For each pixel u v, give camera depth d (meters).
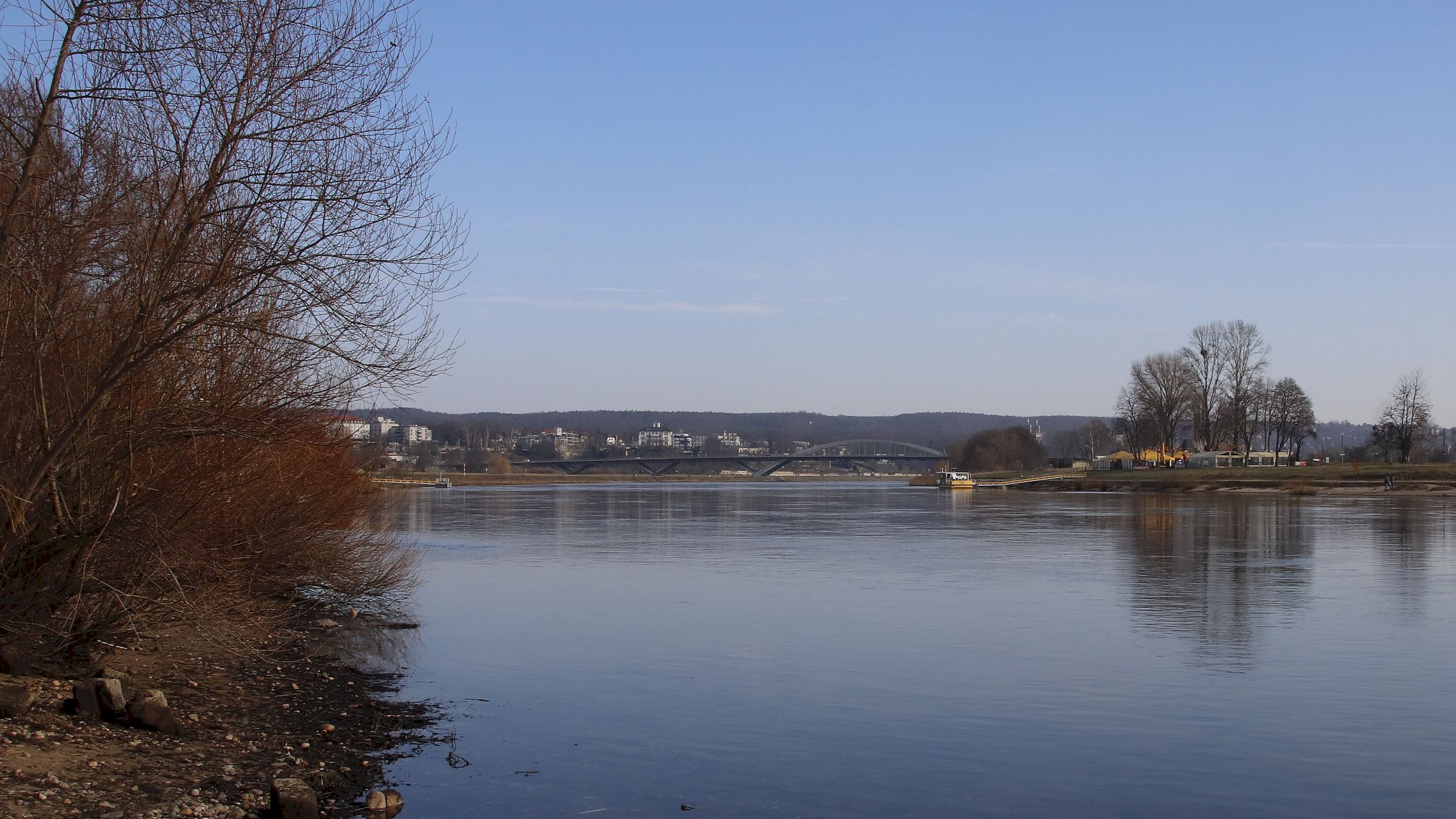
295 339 14.69
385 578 28.30
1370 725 16.59
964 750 15.38
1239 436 131.88
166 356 14.82
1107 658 21.95
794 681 20.00
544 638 24.72
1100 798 13.34
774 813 12.76
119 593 15.43
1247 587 33.34
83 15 14.04
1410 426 135.00
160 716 14.92
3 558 14.36
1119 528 63.25
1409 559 41.94
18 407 14.29
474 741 15.79
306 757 14.46
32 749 13.18
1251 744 15.65
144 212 14.76
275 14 14.72
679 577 37.72
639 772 14.35
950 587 34.41
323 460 22.45
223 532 18.30
